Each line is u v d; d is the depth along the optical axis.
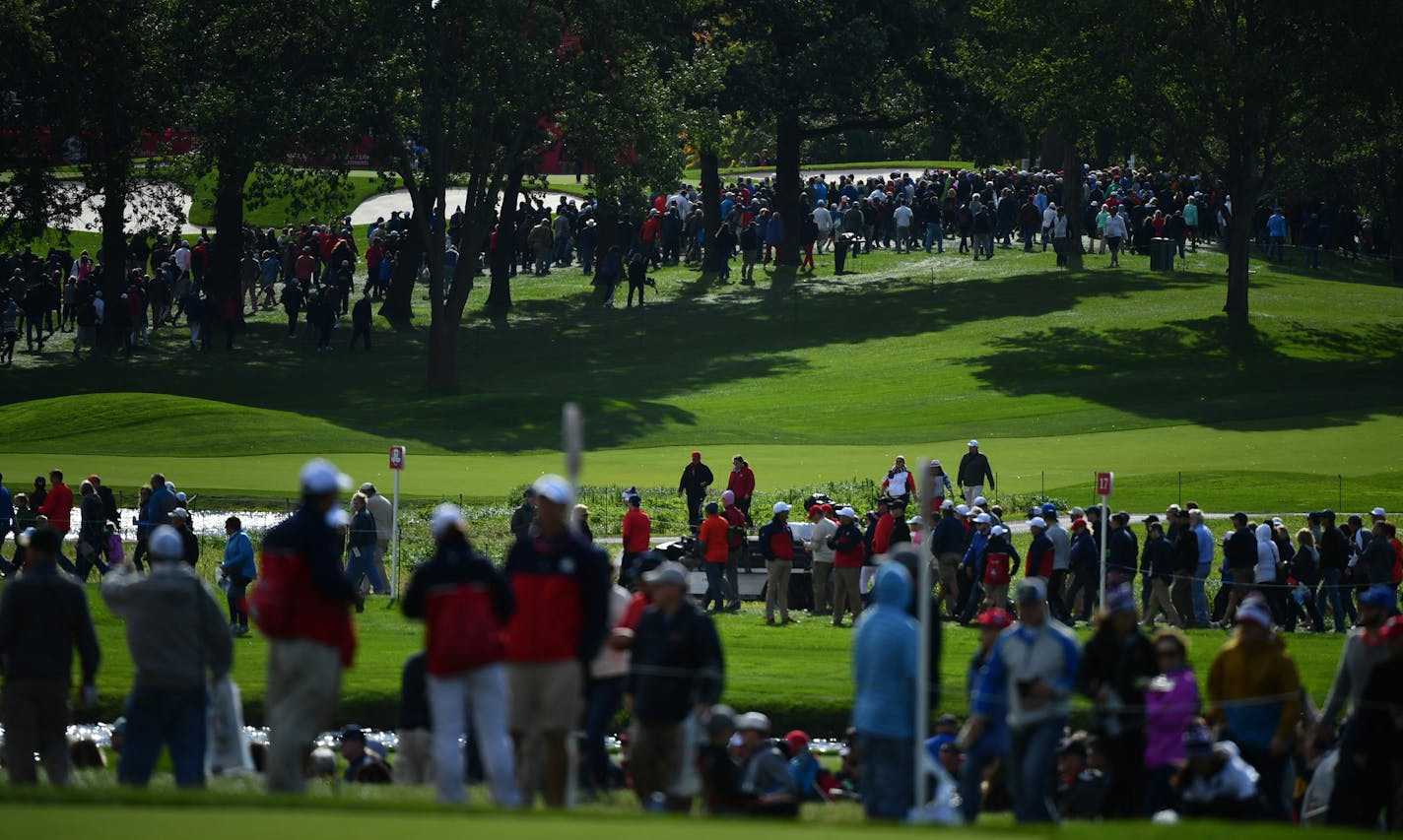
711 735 49.16
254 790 46.50
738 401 189.38
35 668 49.28
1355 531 104.56
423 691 55.09
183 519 97.56
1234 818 47.00
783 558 102.06
